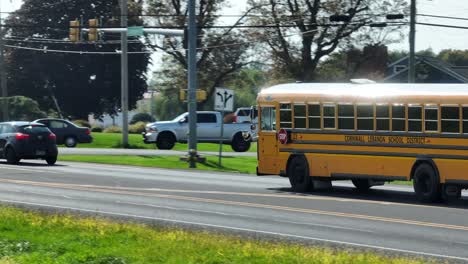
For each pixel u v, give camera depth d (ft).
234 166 309.63
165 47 591.78
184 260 94.79
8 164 287.28
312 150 202.90
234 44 590.55
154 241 110.11
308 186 204.13
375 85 195.42
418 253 111.14
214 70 595.88
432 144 181.88
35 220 130.93
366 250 112.16
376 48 541.34
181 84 607.78
